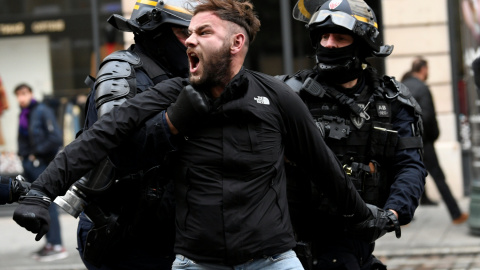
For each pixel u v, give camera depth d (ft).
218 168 20.77
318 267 26.53
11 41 83.76
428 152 66.23
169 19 25.22
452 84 80.12
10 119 84.02
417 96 65.31
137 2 26.35
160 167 23.43
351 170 26.25
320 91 26.35
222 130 20.80
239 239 20.56
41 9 82.99
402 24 79.77
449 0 79.15
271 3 79.30
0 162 84.12
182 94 20.57
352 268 26.27
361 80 27.09
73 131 82.43
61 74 82.94
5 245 68.59
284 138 22.03
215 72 20.75
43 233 20.06
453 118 79.82
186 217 21.04
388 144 26.55
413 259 55.93
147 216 24.43
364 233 24.39
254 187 20.81
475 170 62.13
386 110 26.71
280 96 21.57
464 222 67.05
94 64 81.61
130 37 73.00
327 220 26.45
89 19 82.02
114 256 25.38
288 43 79.15
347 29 25.75
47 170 20.44
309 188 26.02
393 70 80.02
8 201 23.24
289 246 21.20
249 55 79.77
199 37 20.67
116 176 23.84
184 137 20.99
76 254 63.10
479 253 56.70
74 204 23.84
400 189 26.07
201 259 20.86
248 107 20.86
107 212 24.58
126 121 20.79
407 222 26.25
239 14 20.90
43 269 58.08
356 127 26.37
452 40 79.51
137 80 24.91
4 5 83.76
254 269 21.07
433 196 80.28
